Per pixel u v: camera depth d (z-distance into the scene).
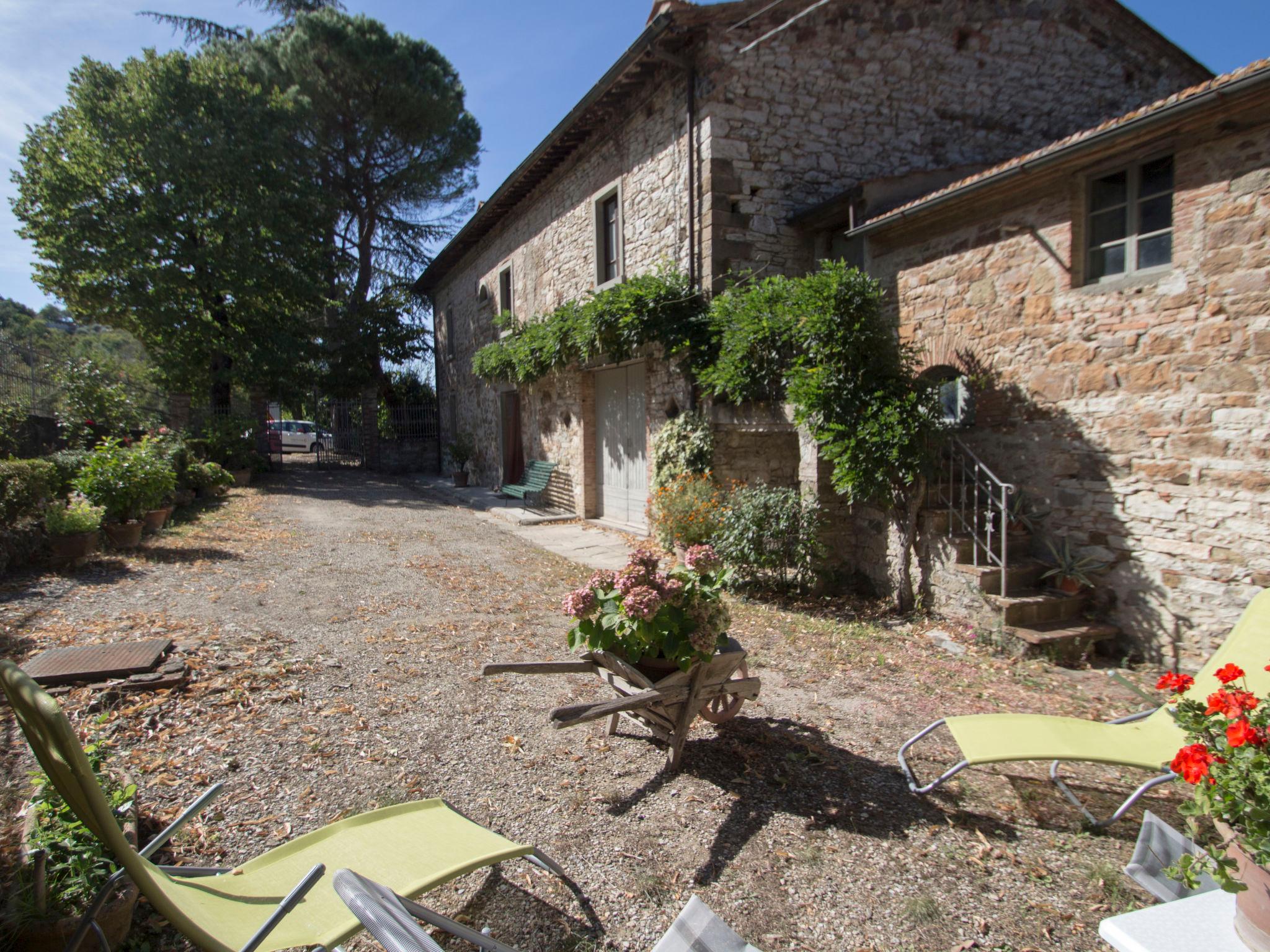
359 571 7.02
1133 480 4.96
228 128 14.95
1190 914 1.88
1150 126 4.47
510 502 12.81
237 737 3.41
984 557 5.64
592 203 10.09
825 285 5.89
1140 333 4.88
